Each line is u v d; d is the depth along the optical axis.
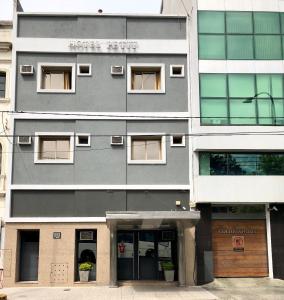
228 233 21.30
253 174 21.09
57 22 22.34
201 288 19.36
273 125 21.08
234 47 21.83
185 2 23.56
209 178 20.69
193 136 21.03
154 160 21.44
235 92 21.41
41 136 21.42
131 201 21.06
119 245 21.03
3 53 22.38
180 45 22.41
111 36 22.33
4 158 21.42
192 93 21.53
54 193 20.97
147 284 20.16
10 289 19.36
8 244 20.34
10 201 20.75
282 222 21.14
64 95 21.73
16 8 22.44
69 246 20.47
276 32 22.06
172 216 18.22
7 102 21.89
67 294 17.83
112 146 21.44
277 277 20.72
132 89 22.12
